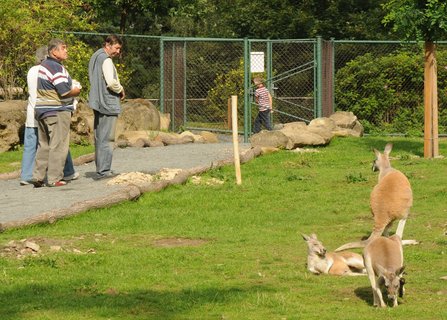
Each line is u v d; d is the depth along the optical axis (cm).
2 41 2286
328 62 2469
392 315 825
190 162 1845
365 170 1792
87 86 2384
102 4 2986
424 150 1978
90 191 1524
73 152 2036
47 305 870
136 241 1201
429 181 1638
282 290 934
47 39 2328
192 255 1102
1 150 2105
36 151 1606
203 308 860
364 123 2608
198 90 2727
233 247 1159
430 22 1912
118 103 1636
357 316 824
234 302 880
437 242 1179
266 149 1991
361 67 2678
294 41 2359
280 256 1105
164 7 3156
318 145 2128
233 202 1491
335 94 2692
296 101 2652
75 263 1052
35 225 1277
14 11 2248
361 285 953
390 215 1136
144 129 2300
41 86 1565
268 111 2345
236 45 2770
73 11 2584
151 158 1911
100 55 1612
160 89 2483
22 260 1064
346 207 1445
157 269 1030
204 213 1406
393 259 862
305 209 1438
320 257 1012
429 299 892
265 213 1409
